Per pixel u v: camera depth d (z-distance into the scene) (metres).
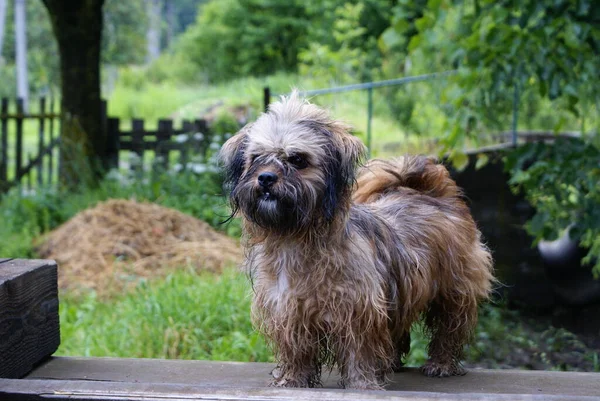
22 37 29.91
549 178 6.80
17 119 12.14
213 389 2.65
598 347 8.08
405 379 4.09
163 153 12.27
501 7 6.99
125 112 25.66
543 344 8.04
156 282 7.85
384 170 4.49
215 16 33.47
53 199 10.88
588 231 7.41
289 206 3.37
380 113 17.28
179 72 33.66
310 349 3.62
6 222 10.29
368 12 26.64
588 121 12.48
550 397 2.54
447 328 4.23
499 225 10.37
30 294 3.57
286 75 28.62
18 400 2.67
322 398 2.55
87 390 2.66
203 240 9.21
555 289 9.62
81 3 11.88
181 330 6.32
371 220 3.77
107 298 7.74
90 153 12.10
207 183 10.98
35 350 3.64
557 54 6.84
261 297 3.59
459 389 3.81
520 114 13.59
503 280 10.12
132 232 9.05
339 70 21.84
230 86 27.84
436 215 4.18
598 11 6.89
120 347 6.06
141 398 2.61
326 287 3.42
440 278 4.12
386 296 3.68
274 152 3.44
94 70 12.19
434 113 15.41
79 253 8.80
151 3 50.38
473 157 10.09
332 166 3.51
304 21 30.56
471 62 6.98
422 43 7.89
